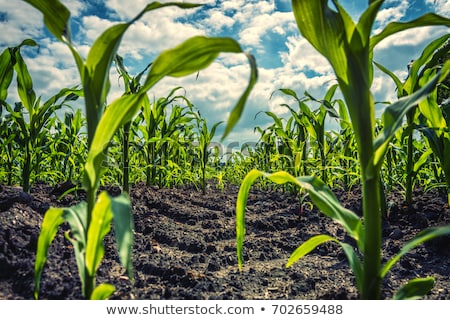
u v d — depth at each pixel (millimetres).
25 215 2150
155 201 3396
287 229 2920
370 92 1155
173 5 1102
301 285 1749
